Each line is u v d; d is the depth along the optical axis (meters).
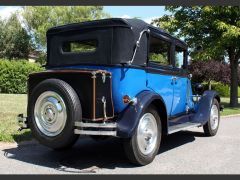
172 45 7.27
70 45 6.47
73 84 5.53
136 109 5.61
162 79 6.82
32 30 44.00
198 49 9.16
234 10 17.41
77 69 5.71
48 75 5.76
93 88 5.39
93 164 5.93
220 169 5.75
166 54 7.04
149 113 5.93
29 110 5.74
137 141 5.70
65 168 5.66
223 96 33.78
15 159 6.12
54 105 5.50
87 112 5.47
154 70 6.48
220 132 9.64
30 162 5.96
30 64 25.41
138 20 6.20
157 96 5.97
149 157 5.91
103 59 5.97
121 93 5.77
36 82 5.90
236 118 13.45
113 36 5.93
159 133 6.16
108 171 5.54
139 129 5.75
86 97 5.45
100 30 6.05
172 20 18.41
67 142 5.46
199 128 10.09
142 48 6.13
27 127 6.07
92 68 6.10
